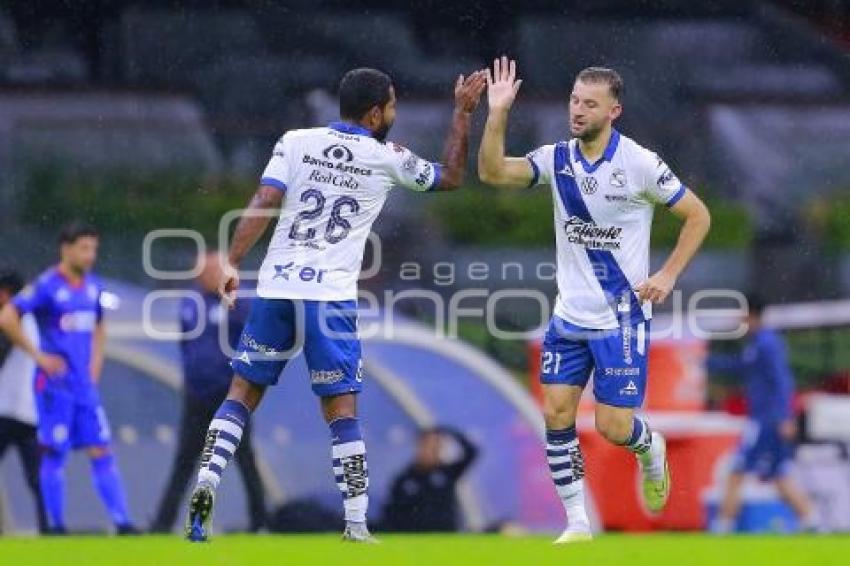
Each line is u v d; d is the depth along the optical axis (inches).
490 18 1562.5
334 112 1546.5
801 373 1534.2
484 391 1517.0
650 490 1157.7
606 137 1049.5
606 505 1487.5
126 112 1528.1
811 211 1567.4
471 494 1498.5
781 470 1509.6
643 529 1488.7
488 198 1545.3
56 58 1531.7
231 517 1475.1
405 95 1547.7
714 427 1517.0
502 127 1047.6
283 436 1483.8
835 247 1560.0
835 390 1525.6
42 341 1457.9
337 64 1556.3
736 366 1530.5
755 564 737.0
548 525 1494.8
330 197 1022.4
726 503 1507.1
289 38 1551.4
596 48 1571.1
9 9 1529.3
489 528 1494.8
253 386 1032.2
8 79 1521.9
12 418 1451.8
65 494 1460.4
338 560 760.3
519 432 1509.6
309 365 1031.6
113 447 1475.1
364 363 1508.4
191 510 991.0
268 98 1544.0
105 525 1466.5
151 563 741.9
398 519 1492.4
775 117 1579.7
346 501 1028.5
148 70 1537.9
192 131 1535.4
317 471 1485.0
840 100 1581.0
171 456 1481.3
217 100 1541.6
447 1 1560.0
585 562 746.8
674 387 1526.8
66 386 1457.9
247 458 1477.6
